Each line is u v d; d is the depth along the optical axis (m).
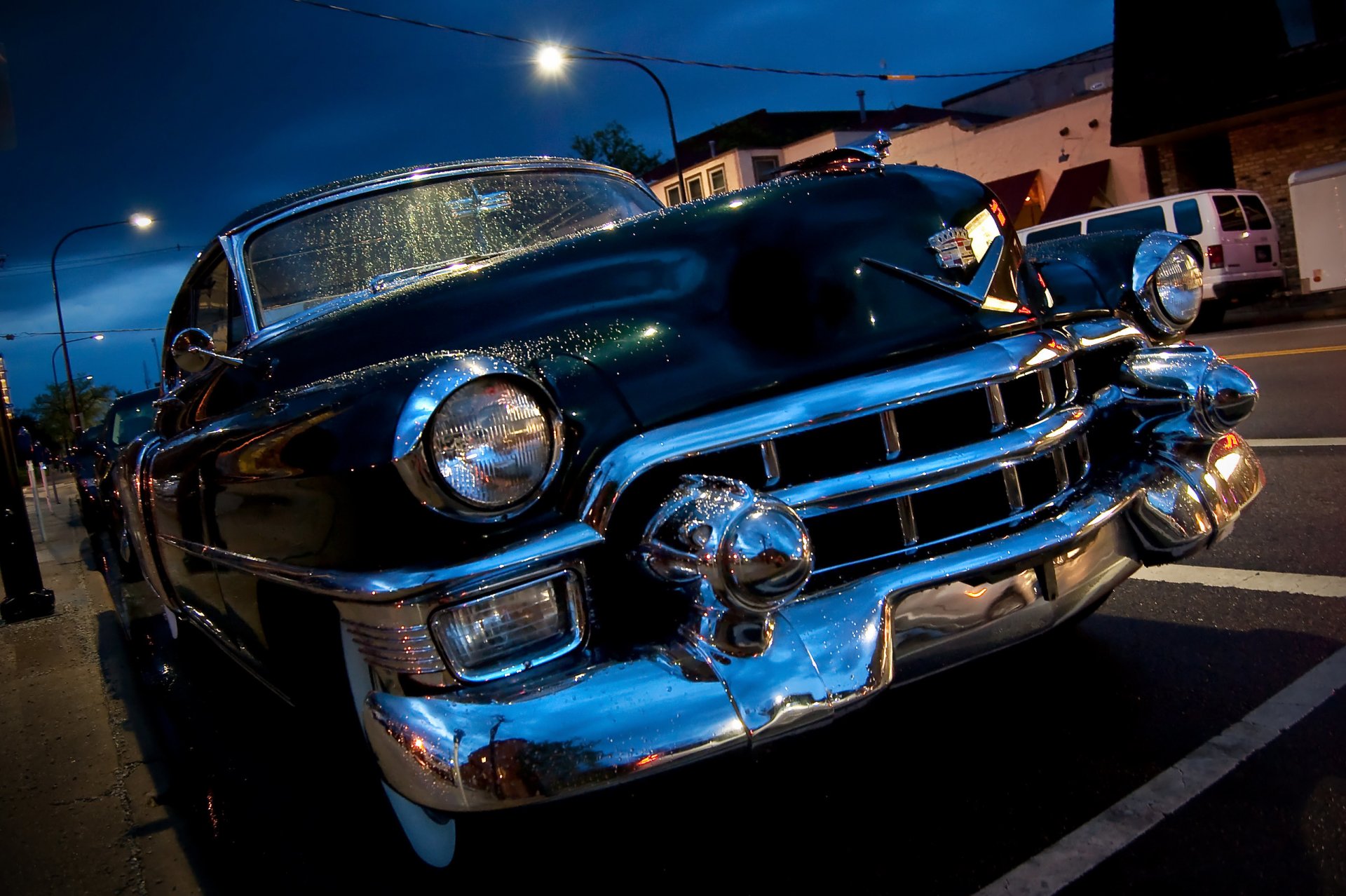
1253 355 9.88
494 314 2.46
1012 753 2.56
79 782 3.38
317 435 2.09
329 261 3.29
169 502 3.35
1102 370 2.80
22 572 6.19
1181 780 2.30
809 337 2.33
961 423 2.32
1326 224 15.78
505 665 1.94
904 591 2.15
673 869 2.31
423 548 1.93
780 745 1.96
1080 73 35.31
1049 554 2.31
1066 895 1.97
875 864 2.20
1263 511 4.27
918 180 2.69
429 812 2.14
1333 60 15.97
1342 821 2.05
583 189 3.68
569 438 2.05
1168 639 3.10
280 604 2.60
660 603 2.03
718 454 2.12
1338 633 2.95
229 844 2.81
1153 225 15.70
